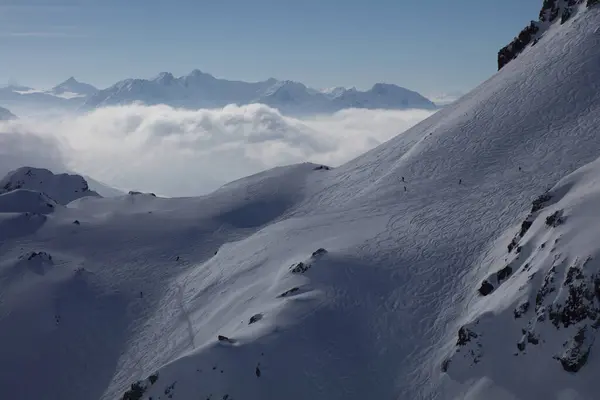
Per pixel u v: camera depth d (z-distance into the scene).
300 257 54.50
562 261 32.00
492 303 35.28
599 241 31.02
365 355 36.75
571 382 28.05
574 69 71.06
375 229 55.81
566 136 60.09
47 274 68.75
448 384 32.62
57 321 59.72
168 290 66.00
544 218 37.91
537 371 29.47
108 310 62.62
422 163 71.19
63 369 53.97
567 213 35.25
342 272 45.31
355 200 71.69
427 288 42.00
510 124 68.38
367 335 38.34
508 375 30.41
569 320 29.73
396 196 65.12
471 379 31.77
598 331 28.67
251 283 56.03
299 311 40.03
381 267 45.72
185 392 33.19
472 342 33.22
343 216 64.88
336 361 36.06
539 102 69.06
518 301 32.88
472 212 52.31
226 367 34.25
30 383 52.72
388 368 35.66
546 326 30.47
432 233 50.47
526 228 39.94
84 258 75.19
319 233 61.69
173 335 54.41
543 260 33.56
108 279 69.31
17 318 59.75
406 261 46.09
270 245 64.81
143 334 57.53
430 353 35.78
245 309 47.88
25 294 63.84
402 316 39.56
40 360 54.97
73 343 57.09
